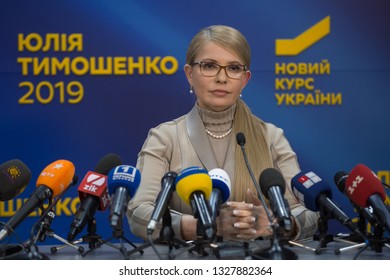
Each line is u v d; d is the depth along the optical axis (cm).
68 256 256
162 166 314
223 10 538
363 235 252
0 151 532
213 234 214
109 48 539
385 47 543
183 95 543
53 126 536
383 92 545
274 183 231
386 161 545
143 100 541
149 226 217
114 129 540
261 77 543
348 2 541
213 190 238
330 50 544
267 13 540
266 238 304
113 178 226
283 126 545
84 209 258
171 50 540
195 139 319
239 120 326
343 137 545
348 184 256
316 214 307
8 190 261
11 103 534
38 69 535
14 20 534
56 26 536
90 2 537
